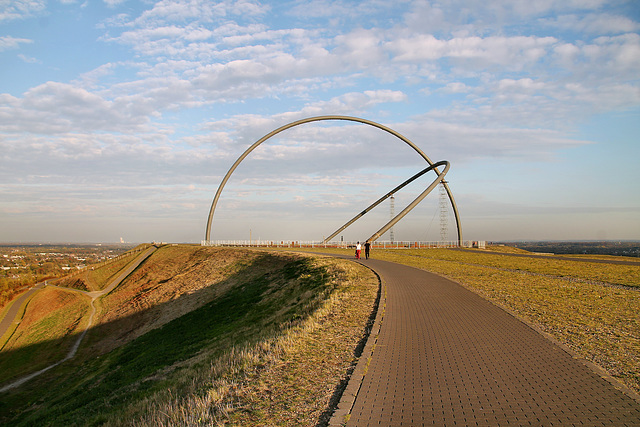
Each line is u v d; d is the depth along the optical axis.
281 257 46.97
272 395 7.29
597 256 59.34
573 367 8.52
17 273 123.75
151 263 82.81
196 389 8.98
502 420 6.04
